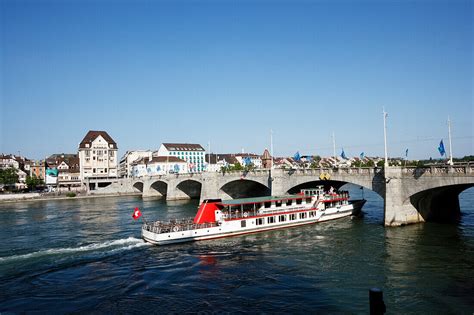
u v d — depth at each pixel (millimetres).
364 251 41156
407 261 36938
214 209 51844
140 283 32531
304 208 60562
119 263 38719
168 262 38938
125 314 26203
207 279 33406
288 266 36719
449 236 46688
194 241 48625
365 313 25609
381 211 72125
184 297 29156
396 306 26672
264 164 115000
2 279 33906
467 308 26000
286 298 28547
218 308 26984
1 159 173000
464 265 35219
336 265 36438
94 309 27172
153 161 186375
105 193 145500
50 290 31109
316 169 66125
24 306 27891
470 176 45250
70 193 139000
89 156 178750
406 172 52375
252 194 100688
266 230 55188
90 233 56844
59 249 45000
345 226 56688
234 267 36906
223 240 49344
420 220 56375
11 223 70625
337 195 66625
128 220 71062
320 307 26766
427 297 28047
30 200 128750
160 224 50281
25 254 42906
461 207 72688
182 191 117938
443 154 53000
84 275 34844
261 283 32031
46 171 172500
